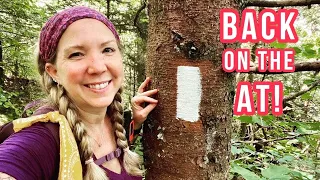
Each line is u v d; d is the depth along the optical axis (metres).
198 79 0.53
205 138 0.55
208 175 0.55
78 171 0.42
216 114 0.55
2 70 2.60
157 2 0.55
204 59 0.53
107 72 0.46
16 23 2.34
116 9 2.42
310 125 0.90
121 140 0.53
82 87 0.45
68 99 0.46
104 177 0.46
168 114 0.55
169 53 0.54
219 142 0.56
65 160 0.41
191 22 0.52
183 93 0.54
